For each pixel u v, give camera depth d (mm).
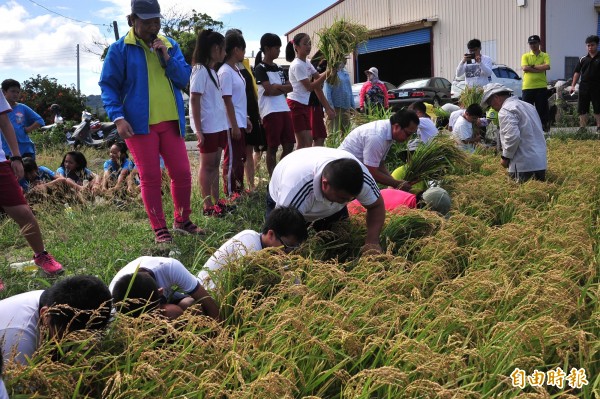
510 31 25094
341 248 5043
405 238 5098
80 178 9000
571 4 24516
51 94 26172
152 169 5578
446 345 3076
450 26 27406
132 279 3275
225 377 2836
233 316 3670
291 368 2840
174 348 3057
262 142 7945
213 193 6766
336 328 3193
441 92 23266
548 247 4738
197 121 6445
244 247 3967
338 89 9062
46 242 6004
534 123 7383
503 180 7070
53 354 2875
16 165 5133
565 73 24703
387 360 3057
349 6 31953
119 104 5410
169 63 5570
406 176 7055
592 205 6148
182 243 5543
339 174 4176
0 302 2965
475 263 4504
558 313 3438
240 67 7785
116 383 2535
